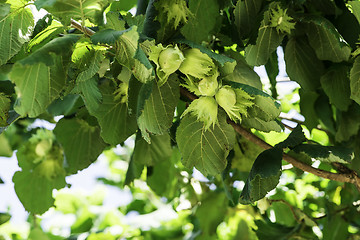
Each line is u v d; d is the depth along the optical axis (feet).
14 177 11.40
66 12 6.70
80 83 7.16
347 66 9.30
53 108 10.71
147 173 11.96
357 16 8.44
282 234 12.15
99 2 6.73
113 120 8.79
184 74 7.41
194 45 6.95
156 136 11.07
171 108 7.30
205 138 7.82
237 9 8.63
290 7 8.72
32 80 6.26
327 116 10.91
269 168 7.52
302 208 14.97
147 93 6.70
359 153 10.64
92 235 15.49
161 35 7.33
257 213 13.52
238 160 10.90
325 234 12.42
